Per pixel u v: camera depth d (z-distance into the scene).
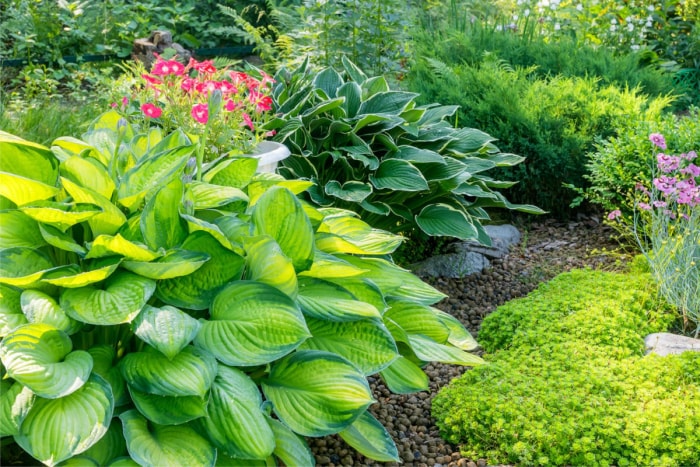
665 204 4.13
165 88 3.84
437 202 4.92
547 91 5.99
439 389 3.47
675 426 2.85
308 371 2.39
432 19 8.97
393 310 2.84
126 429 2.08
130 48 8.63
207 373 2.10
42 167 2.51
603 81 7.07
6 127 4.50
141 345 2.38
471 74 6.24
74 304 2.18
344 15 6.51
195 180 2.79
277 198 2.50
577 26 8.76
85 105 5.92
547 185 5.63
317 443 2.98
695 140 4.92
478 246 5.09
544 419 2.93
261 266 2.37
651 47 8.80
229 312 2.28
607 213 5.32
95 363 2.24
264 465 2.24
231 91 3.78
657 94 7.20
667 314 3.90
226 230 2.54
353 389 2.31
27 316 2.10
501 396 3.07
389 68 6.54
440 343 2.82
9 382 2.12
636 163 4.94
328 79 5.15
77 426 1.98
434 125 5.12
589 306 3.87
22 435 1.96
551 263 4.96
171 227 2.41
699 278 3.89
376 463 2.91
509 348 3.67
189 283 2.36
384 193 4.67
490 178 5.07
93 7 8.91
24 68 7.66
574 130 5.72
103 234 2.39
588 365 3.29
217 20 9.78
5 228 2.38
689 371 3.22
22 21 8.13
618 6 8.99
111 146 2.88
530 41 7.54
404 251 4.98
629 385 3.13
